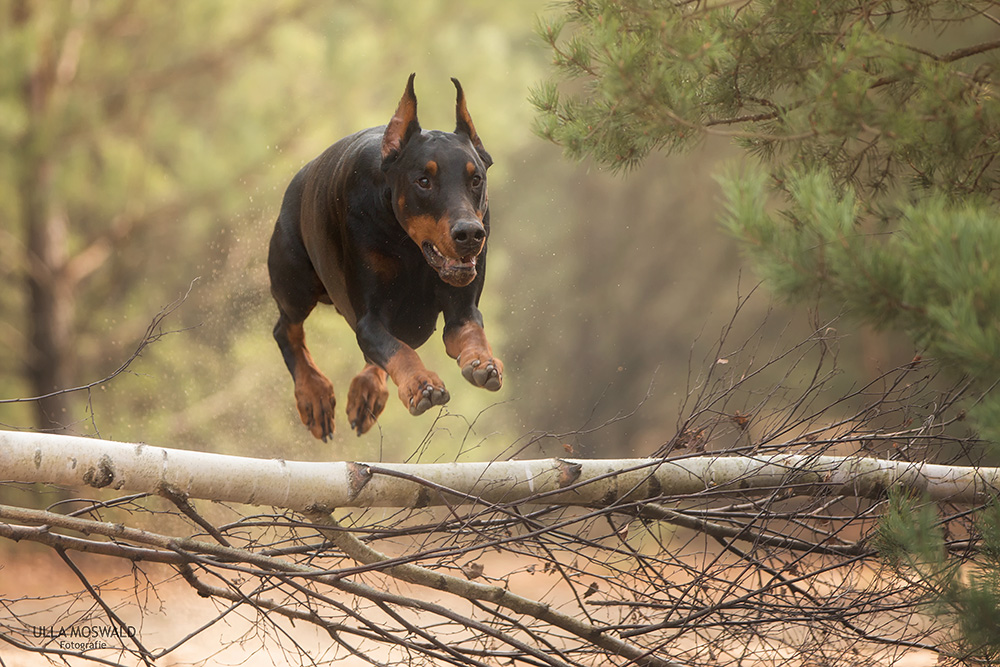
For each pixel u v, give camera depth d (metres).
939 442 7.71
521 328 25.64
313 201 8.21
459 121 7.53
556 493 6.72
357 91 19.23
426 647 6.71
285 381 18.67
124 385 18.66
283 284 8.90
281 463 6.44
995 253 4.94
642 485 7.05
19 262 18.73
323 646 10.49
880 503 7.30
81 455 5.89
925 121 6.63
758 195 5.76
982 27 9.96
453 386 19.48
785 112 7.44
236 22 19.41
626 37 7.30
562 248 37.25
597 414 32.50
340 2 20.17
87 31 18.41
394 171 7.24
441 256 7.09
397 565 6.37
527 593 11.98
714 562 6.97
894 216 7.79
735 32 7.67
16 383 19.58
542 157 33.69
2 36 16.62
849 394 7.25
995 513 6.43
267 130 18.83
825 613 7.04
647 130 7.46
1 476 5.71
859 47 6.66
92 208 19.70
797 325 23.31
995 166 7.49
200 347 19.00
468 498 6.43
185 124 19.50
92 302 20.06
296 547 6.80
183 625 10.57
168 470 6.11
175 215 18.92
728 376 7.58
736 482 7.10
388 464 6.68
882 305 5.35
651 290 38.75
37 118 17.41
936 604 5.98
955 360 5.30
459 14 20.05
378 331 7.52
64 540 6.42
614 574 7.99
